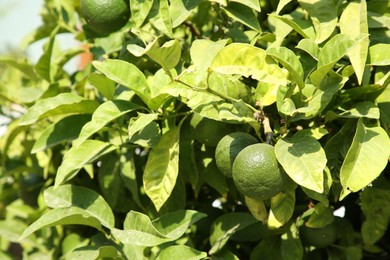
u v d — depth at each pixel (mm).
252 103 1120
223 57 1063
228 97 1098
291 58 1060
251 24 1178
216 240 1198
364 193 1183
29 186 1491
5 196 1516
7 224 1472
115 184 1274
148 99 1141
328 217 1155
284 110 1069
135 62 1227
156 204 1139
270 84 1120
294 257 1177
